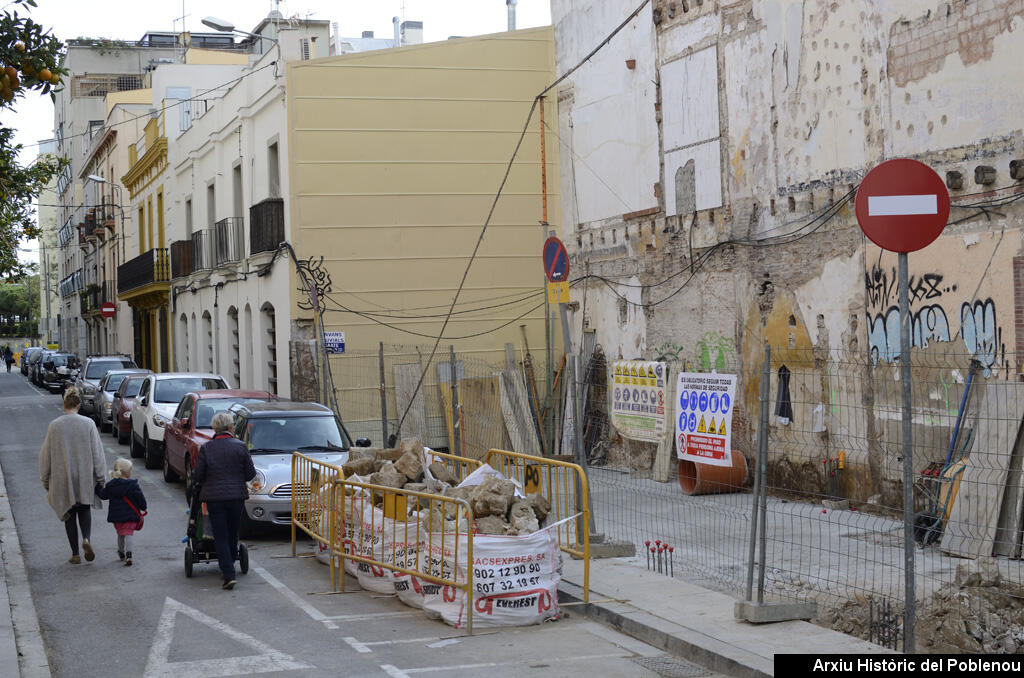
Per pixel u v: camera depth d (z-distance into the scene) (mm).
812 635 7867
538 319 21969
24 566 11383
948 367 11945
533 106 21922
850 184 13570
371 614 9180
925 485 11852
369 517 9938
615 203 19438
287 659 7770
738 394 15844
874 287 13141
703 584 9750
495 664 7609
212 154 29078
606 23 19594
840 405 12609
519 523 9031
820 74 14086
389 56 21234
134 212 44500
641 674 7367
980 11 11609
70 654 8016
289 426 14383
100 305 55375
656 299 18094
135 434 21703
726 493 14875
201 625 8836
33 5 10586
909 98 12602
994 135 11438
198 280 30891
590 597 9289
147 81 59312
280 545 12680
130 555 11484
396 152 21250
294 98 20750
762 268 15328
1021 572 9547
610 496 15117
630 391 11602
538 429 20797
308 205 20797
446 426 20828
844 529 12195
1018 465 10531
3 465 21312
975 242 11672
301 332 20828
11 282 20234
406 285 21266
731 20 15930
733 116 15945
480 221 21672
